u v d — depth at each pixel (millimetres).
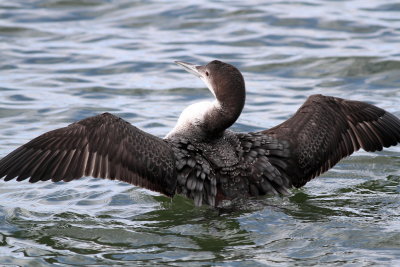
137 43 20281
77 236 10156
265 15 22094
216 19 21938
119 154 10469
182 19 22016
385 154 13672
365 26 21094
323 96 11797
